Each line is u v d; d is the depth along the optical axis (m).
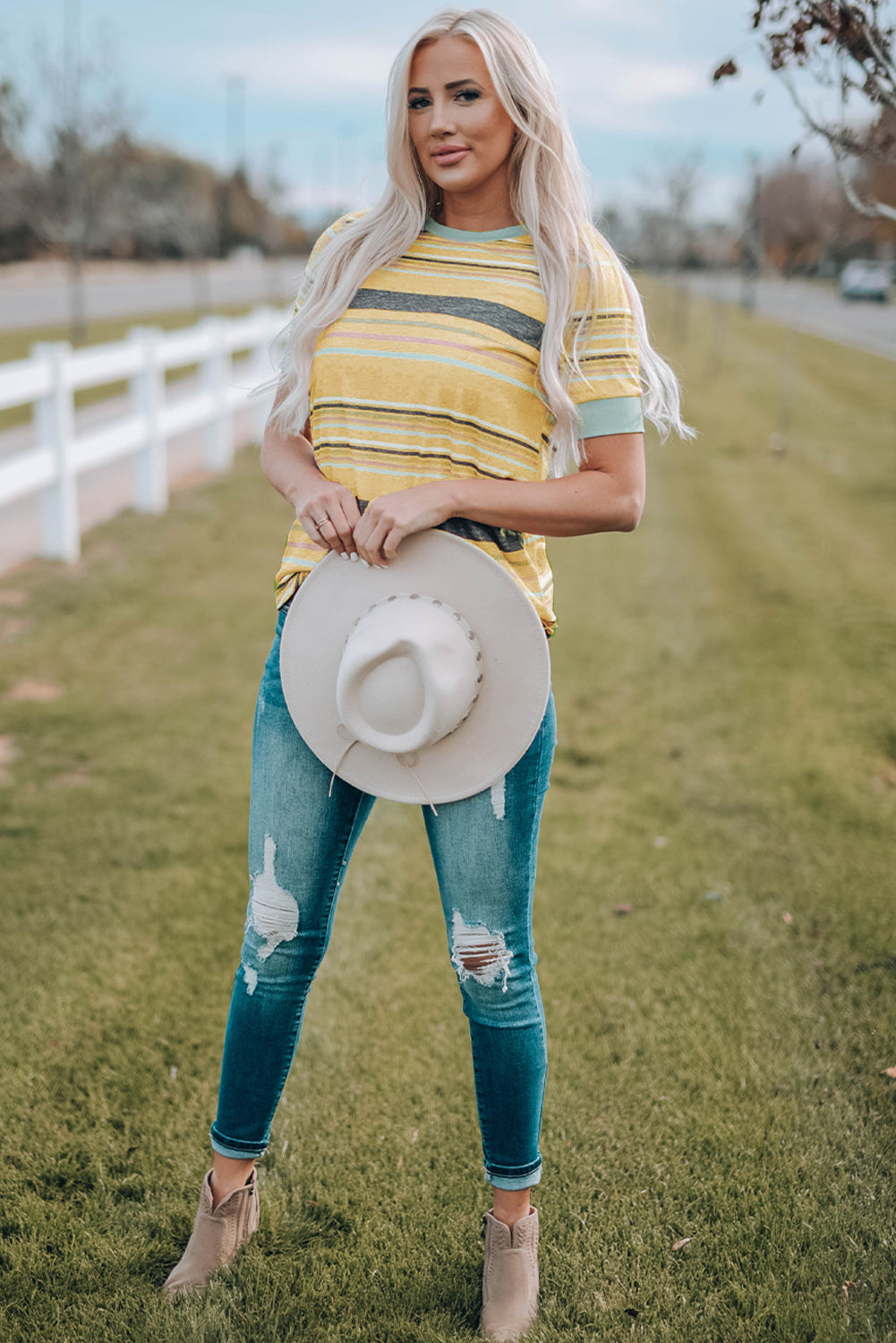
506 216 1.64
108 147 19.75
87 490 9.09
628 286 1.61
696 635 5.88
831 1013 2.59
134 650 5.30
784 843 3.53
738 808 3.79
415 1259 1.86
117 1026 2.47
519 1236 1.74
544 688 1.59
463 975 1.67
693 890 3.20
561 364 1.57
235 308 28.06
